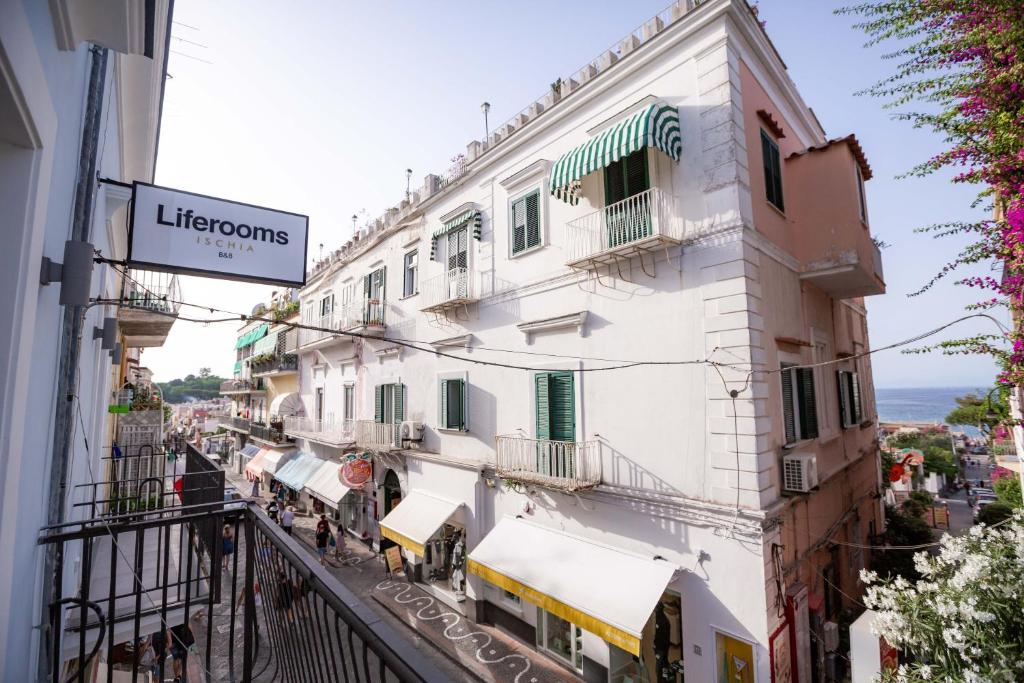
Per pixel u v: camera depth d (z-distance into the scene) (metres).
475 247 13.12
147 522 3.40
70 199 3.69
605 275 9.53
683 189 8.53
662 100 8.95
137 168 9.52
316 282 24.22
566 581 8.41
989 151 4.89
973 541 5.36
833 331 11.41
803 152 9.93
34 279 2.53
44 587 3.43
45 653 3.33
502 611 11.19
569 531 9.73
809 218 9.73
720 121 8.12
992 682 4.32
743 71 8.69
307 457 22.52
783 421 8.27
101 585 6.13
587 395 9.70
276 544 2.76
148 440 12.28
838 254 9.30
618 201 9.41
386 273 17.69
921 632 5.07
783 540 7.61
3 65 1.90
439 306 13.31
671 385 8.36
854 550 11.26
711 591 7.48
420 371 15.21
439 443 14.04
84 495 6.31
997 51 4.78
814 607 8.21
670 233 8.62
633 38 9.49
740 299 7.60
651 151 8.97
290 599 2.68
